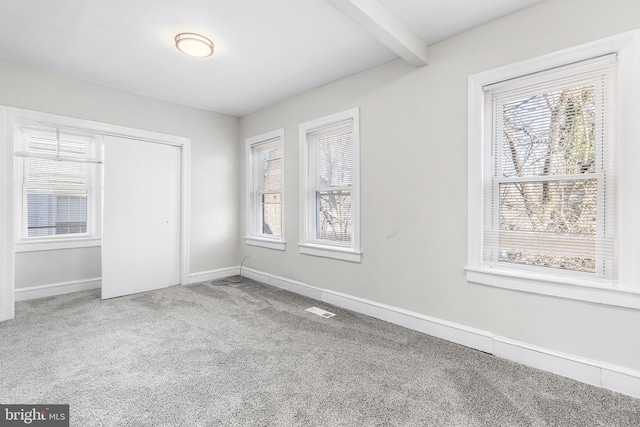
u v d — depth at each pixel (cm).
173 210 394
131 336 240
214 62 278
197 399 162
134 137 356
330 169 333
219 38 238
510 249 213
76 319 273
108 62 279
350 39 238
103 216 333
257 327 259
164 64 282
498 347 209
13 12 205
